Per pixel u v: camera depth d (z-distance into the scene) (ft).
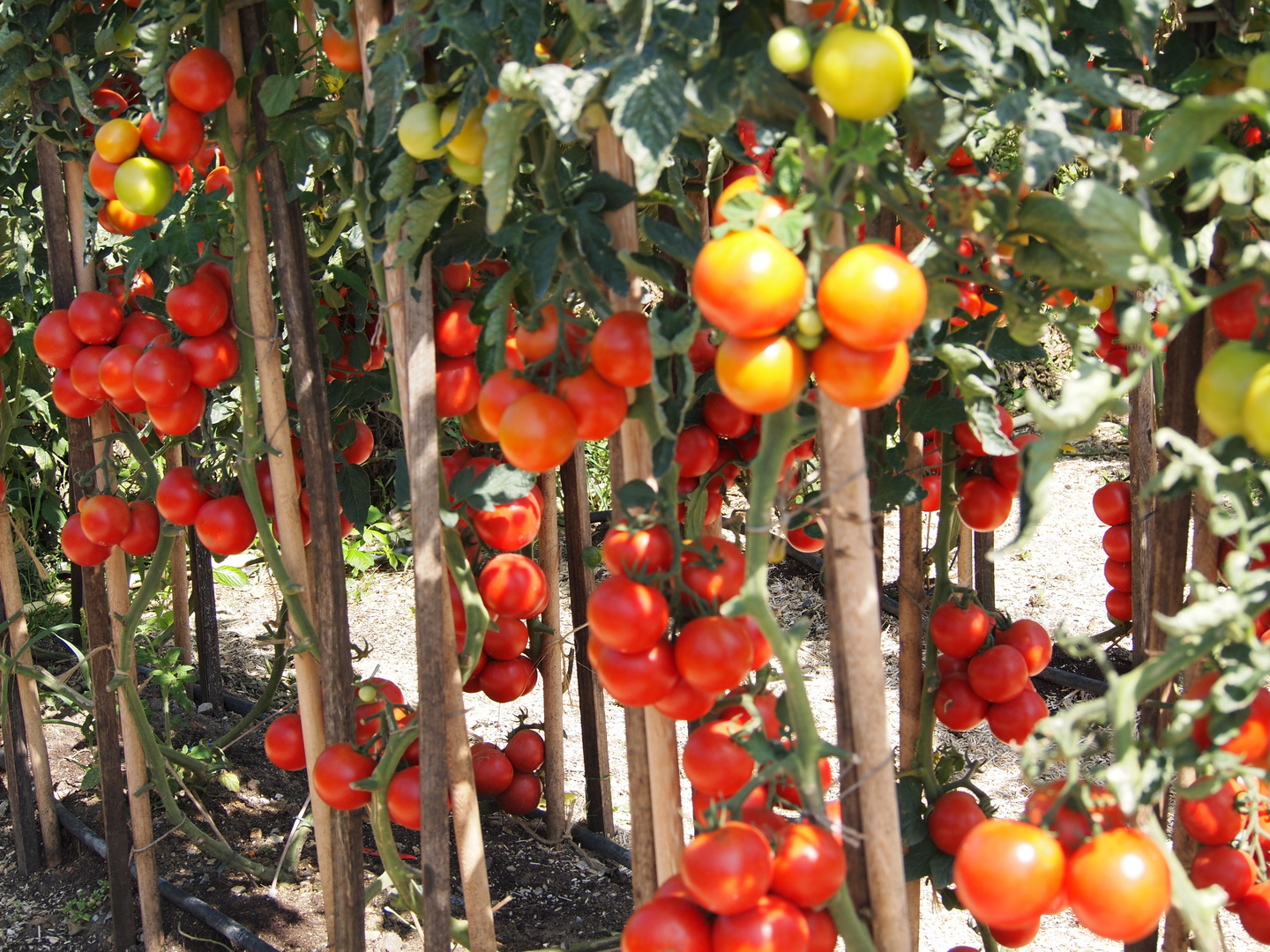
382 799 5.90
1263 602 3.01
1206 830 4.31
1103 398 3.02
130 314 7.13
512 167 3.76
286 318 5.85
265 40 5.90
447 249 4.95
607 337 3.96
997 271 3.89
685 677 3.95
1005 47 3.61
